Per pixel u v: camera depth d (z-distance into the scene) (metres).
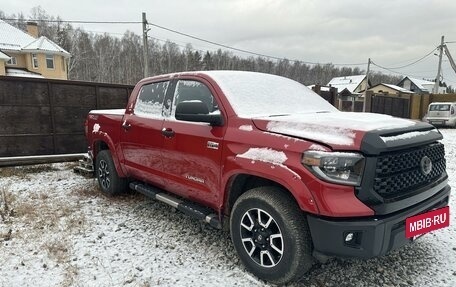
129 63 55.38
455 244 3.41
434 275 2.84
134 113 4.33
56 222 3.97
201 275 2.83
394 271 2.90
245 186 3.05
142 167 4.14
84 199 4.92
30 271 2.87
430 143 2.70
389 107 20.50
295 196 2.37
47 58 33.09
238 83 3.38
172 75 3.87
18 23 55.44
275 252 2.65
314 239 2.38
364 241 2.25
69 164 7.45
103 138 4.95
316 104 3.66
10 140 6.66
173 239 3.55
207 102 3.30
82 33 56.00
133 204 4.70
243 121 2.87
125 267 2.96
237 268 2.94
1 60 26.97
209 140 3.06
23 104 6.73
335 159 2.25
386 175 2.31
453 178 6.36
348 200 2.23
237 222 2.87
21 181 5.93
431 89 60.12
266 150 2.59
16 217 4.13
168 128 3.57
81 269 2.91
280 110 3.21
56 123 7.16
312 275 2.83
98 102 7.71
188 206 3.51
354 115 3.00
